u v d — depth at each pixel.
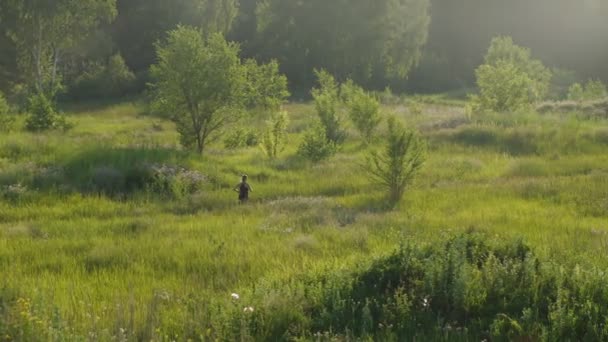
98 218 14.73
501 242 8.51
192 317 6.07
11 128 32.12
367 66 74.62
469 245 8.44
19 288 6.94
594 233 10.84
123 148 21.83
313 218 13.39
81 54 65.81
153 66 25.44
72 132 34.28
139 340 5.61
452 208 14.25
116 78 63.47
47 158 20.44
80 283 8.03
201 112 25.19
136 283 8.12
